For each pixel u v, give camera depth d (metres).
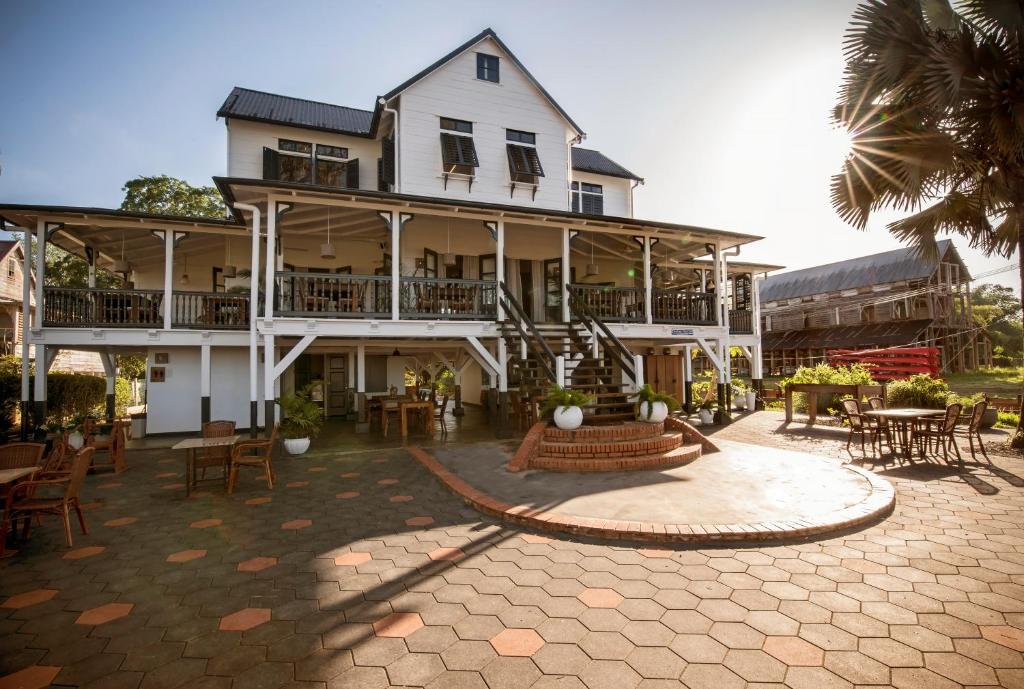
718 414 13.91
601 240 15.11
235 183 9.77
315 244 14.76
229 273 14.12
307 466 8.86
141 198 21.89
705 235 14.14
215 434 7.62
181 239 12.32
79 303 11.61
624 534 4.82
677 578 3.96
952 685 2.61
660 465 7.54
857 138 8.91
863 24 8.21
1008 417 11.91
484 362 12.58
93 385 18.27
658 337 13.67
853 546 4.52
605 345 11.48
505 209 11.60
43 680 2.79
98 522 5.77
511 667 2.84
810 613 3.36
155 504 6.52
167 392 13.29
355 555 4.60
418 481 7.50
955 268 32.75
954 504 5.69
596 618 3.36
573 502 5.82
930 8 8.60
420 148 14.16
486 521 5.54
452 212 11.55
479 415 16.80
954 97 7.55
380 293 11.84
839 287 35.50
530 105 15.61
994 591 3.62
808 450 9.40
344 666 2.89
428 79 14.37
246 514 6.00
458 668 2.84
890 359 24.30
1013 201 8.55
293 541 5.02
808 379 16.19
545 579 4.00
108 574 4.27
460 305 12.62
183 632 3.30
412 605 3.61
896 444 9.41
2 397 13.84
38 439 10.84
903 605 3.44
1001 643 2.97
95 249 13.63
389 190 14.48
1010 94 7.37
